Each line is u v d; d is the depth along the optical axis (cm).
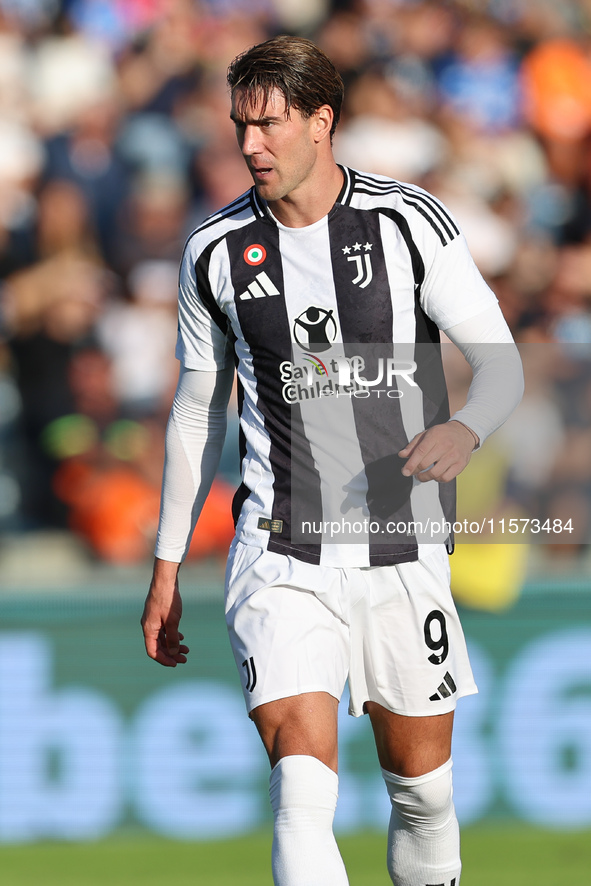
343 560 824
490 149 2348
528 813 1519
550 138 2422
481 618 1527
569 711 1529
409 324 816
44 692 1488
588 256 2233
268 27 2481
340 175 819
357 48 2389
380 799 1509
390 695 856
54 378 1941
